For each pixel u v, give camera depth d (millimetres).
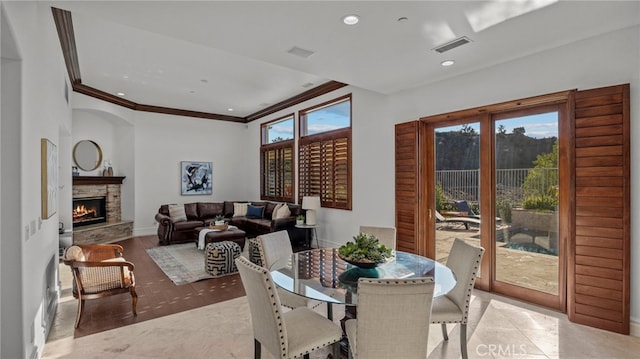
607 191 2881
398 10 2498
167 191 8039
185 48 4328
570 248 3086
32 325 2412
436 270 2543
